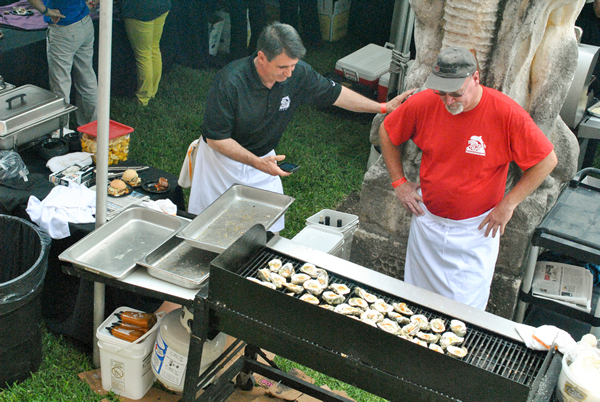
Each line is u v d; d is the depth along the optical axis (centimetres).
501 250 342
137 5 575
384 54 671
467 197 284
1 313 272
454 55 242
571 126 402
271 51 287
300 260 266
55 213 315
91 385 306
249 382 308
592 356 205
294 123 647
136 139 574
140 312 300
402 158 354
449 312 241
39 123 365
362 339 213
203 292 242
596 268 358
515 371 212
